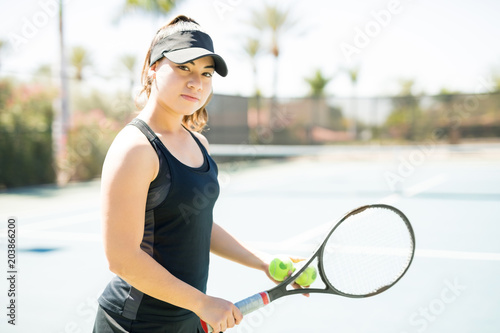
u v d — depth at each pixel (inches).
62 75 638.5
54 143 604.4
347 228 108.6
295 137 1223.5
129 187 65.9
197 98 74.7
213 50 77.4
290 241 286.0
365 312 171.6
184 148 76.0
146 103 83.2
